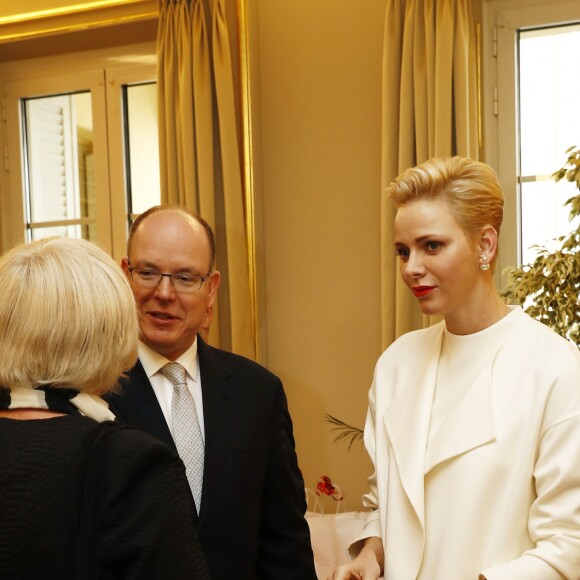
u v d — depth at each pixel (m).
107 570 1.09
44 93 4.21
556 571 1.41
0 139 4.29
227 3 3.54
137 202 4.09
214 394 1.94
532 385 1.54
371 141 3.44
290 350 3.58
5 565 1.06
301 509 2.04
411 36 3.19
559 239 2.81
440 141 3.09
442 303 1.59
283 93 3.58
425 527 1.56
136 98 4.06
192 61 3.55
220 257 3.56
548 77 3.30
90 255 1.23
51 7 3.89
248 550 1.86
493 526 1.49
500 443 1.51
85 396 1.19
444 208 1.57
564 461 1.46
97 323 1.18
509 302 2.91
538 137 3.33
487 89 3.33
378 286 3.43
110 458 1.12
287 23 3.56
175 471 1.16
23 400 1.16
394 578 1.56
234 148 3.49
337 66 3.49
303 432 3.56
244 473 1.88
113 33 3.90
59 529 1.07
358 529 2.90
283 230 3.59
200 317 1.91
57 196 4.25
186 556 1.12
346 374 3.49
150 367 1.90
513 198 3.33
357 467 3.47
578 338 2.69
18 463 1.10
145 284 1.87
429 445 1.60
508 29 3.31
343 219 3.49
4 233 4.30
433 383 1.68
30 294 1.17
